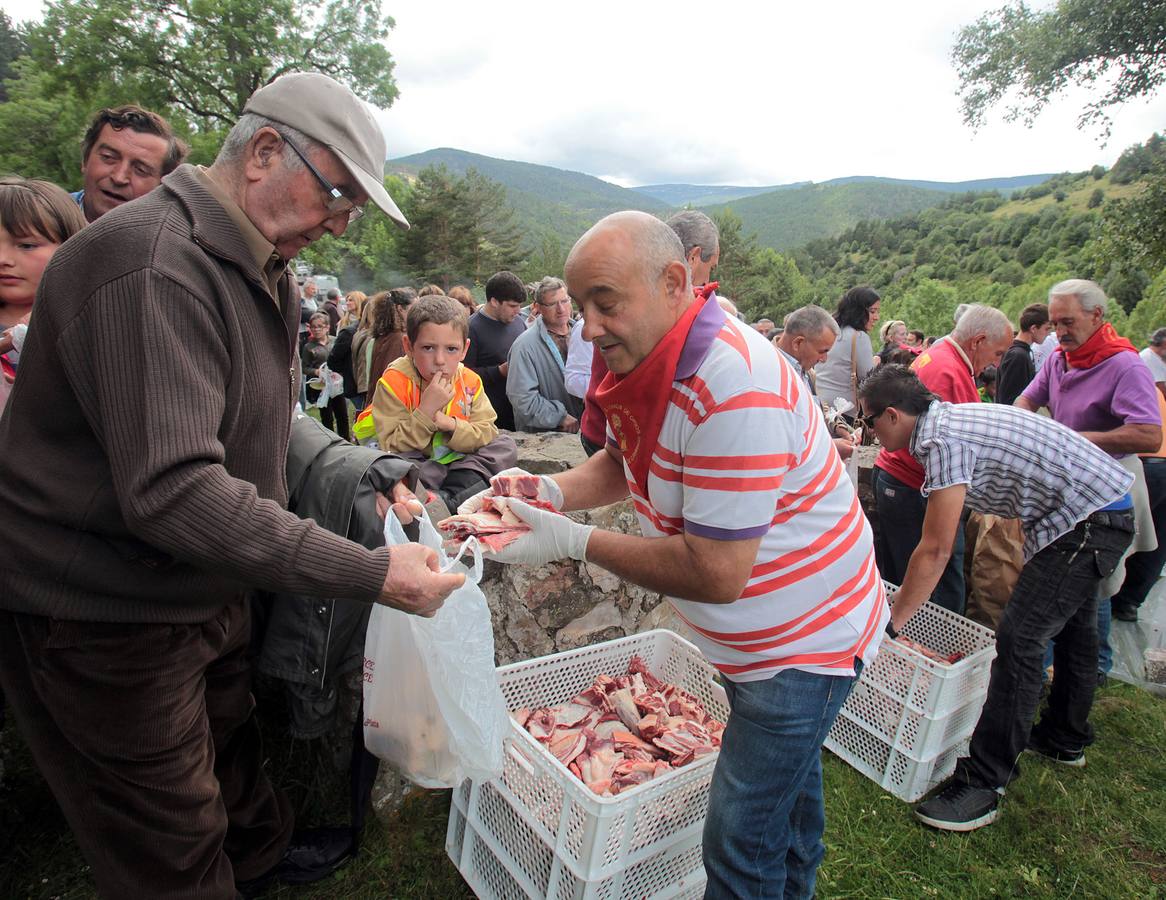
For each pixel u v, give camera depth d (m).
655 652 2.56
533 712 2.21
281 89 1.31
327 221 1.40
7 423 1.33
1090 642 2.74
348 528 1.88
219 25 27.53
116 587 1.33
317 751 2.24
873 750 2.73
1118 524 2.36
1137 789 2.76
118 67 27.84
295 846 2.01
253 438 1.43
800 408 1.46
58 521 1.30
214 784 1.59
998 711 2.49
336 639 1.91
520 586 2.45
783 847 1.66
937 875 2.29
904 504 3.20
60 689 1.38
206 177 1.34
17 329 1.83
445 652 1.58
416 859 2.10
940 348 3.50
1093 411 3.40
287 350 1.49
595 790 1.87
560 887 1.69
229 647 1.74
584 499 1.90
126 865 1.51
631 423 1.47
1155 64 12.65
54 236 2.02
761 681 1.57
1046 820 2.56
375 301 5.54
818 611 1.54
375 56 30.20
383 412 2.55
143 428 1.15
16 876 1.95
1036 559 2.46
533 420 3.76
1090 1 12.91
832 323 3.53
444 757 1.77
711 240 2.69
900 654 2.62
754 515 1.35
